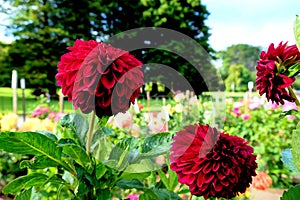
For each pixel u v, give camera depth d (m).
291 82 0.73
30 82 16.66
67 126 0.90
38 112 5.32
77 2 16.97
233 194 0.91
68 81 0.77
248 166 0.90
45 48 17.00
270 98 0.76
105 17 17.17
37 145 0.78
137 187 0.88
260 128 4.57
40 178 0.89
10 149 0.78
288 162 0.84
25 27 16.97
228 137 0.92
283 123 4.66
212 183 0.87
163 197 0.89
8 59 17.05
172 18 16.42
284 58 0.75
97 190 0.84
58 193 0.87
